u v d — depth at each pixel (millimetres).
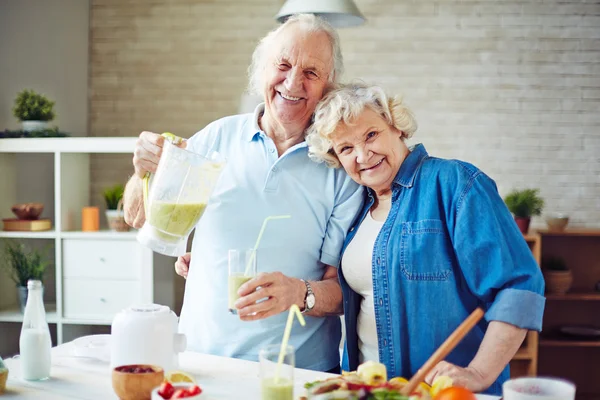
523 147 4238
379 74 4230
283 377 1369
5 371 1534
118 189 3715
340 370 2133
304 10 3195
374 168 1861
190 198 1688
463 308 1764
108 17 4223
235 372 1696
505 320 1635
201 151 2117
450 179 1779
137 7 4215
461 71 4215
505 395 1275
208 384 1601
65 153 3682
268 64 1973
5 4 4176
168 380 1519
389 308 1801
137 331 1575
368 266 1879
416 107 4234
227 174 2043
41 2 4184
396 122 1857
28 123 3729
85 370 1706
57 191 3631
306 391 1479
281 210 1999
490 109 4230
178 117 4238
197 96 4230
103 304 3598
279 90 1959
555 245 4238
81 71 4227
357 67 4238
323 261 2035
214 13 4207
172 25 4219
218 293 1979
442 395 1306
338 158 1977
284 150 2055
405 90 4230
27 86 4195
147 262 3555
